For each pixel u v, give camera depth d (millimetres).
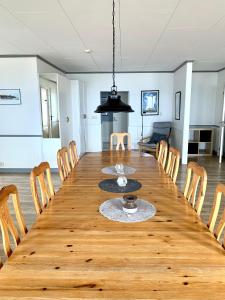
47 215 1611
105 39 3717
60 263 1110
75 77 7230
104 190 2100
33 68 4762
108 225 1468
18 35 3469
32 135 5035
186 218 1561
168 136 6730
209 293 933
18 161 5168
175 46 4180
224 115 6047
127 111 2615
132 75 7168
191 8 2566
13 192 1442
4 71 4789
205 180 1731
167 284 980
